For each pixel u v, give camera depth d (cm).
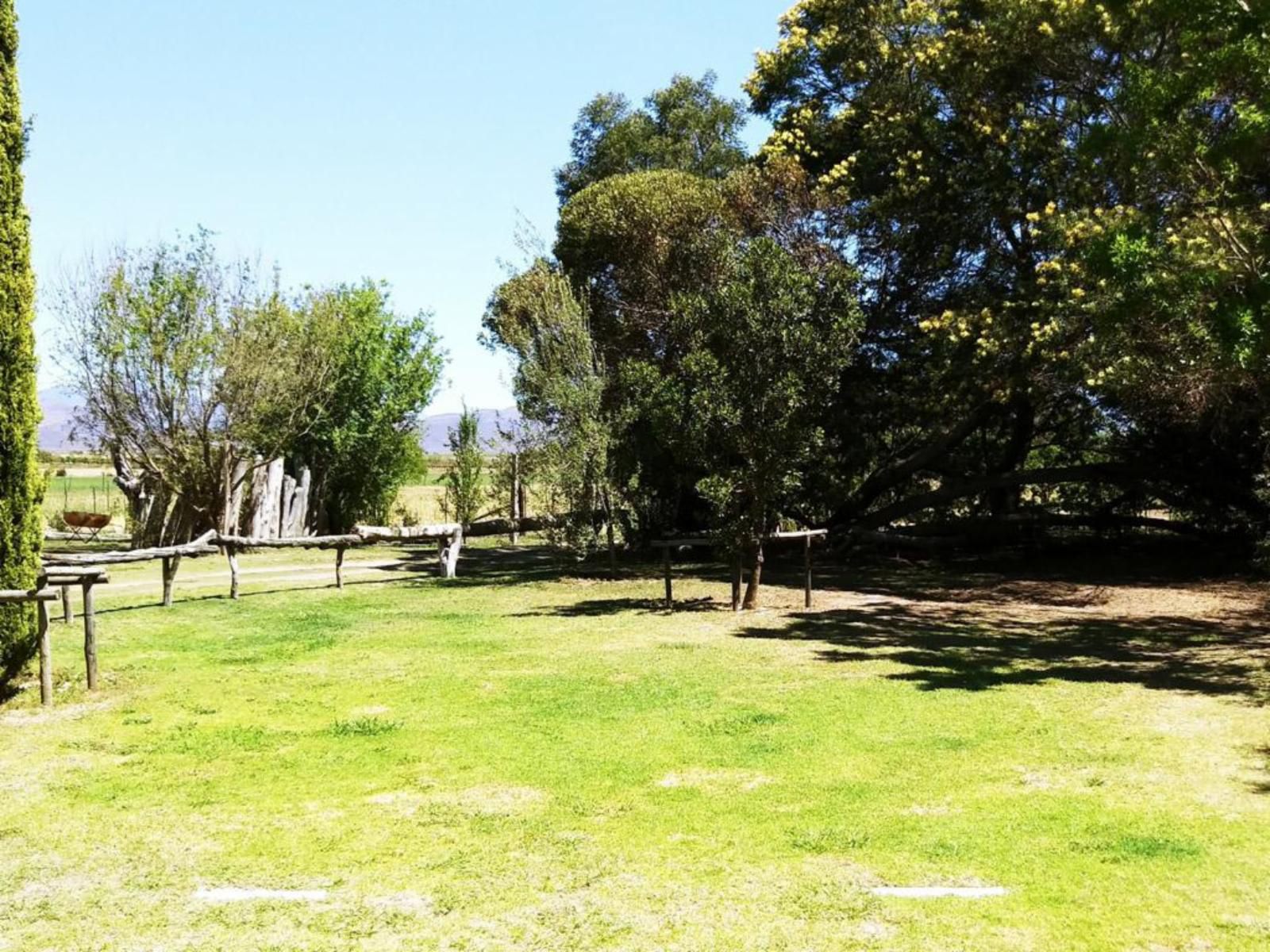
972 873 436
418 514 3072
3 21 787
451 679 866
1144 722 695
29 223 810
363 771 597
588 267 2072
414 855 467
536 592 1521
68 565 1209
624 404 1684
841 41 1975
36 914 410
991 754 620
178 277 2122
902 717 715
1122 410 1805
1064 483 2125
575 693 803
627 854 465
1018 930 383
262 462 2289
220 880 442
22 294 798
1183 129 926
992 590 1515
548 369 1677
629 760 613
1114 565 1833
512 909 409
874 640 1067
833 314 1224
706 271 1866
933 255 1875
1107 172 1282
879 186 1917
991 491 2267
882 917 396
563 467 1633
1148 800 527
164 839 492
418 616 1268
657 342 1992
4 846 483
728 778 576
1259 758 604
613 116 3316
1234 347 865
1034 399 1781
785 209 1850
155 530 2242
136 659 966
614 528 1672
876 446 2108
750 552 1336
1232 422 1551
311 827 506
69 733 692
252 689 832
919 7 1884
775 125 2100
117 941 386
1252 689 803
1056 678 855
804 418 1255
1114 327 1107
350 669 917
